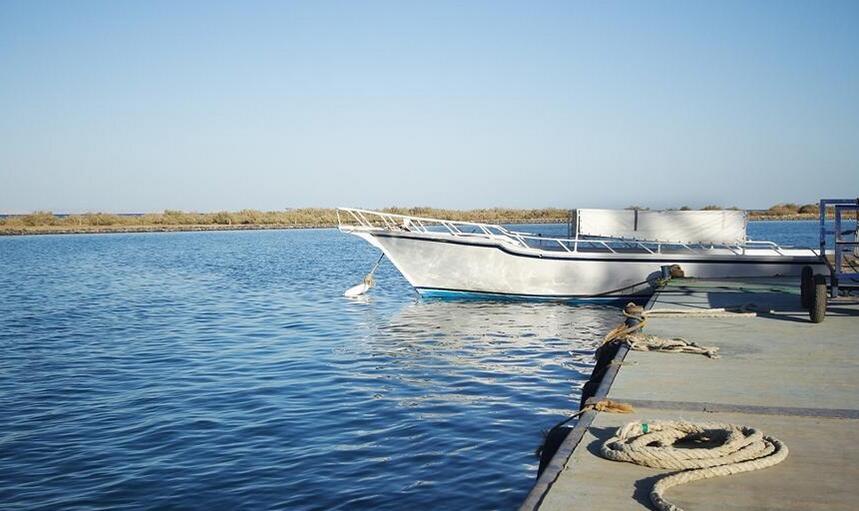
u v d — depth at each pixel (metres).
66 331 20.22
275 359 15.82
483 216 117.38
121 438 10.17
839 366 8.64
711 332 11.17
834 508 4.41
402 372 14.29
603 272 23.03
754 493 4.66
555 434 6.83
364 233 23.97
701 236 22.73
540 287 23.58
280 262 48.81
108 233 117.31
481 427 10.57
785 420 6.37
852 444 5.66
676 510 4.25
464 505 7.84
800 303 14.26
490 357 15.69
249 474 8.77
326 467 8.98
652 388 7.57
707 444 5.76
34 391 12.96
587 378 13.58
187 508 7.81
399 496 8.08
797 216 136.75
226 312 24.17
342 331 19.66
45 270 43.34
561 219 120.06
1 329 20.61
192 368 14.93
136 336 19.25
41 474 8.83
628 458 5.18
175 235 106.56
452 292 24.27
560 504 4.52
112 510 7.77
